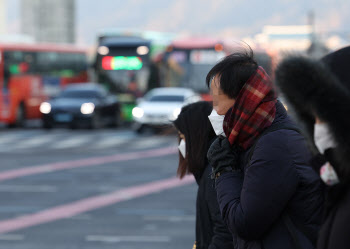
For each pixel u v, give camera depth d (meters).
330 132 2.80
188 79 45.72
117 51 47.47
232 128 4.13
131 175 23.77
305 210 3.95
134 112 40.62
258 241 4.04
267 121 4.05
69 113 42.97
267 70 4.10
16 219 15.91
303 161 3.93
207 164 5.11
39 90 49.31
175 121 5.25
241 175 4.19
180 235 14.20
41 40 76.12
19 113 47.28
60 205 17.78
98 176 23.48
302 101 2.83
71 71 52.97
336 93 2.78
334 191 2.95
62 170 25.16
